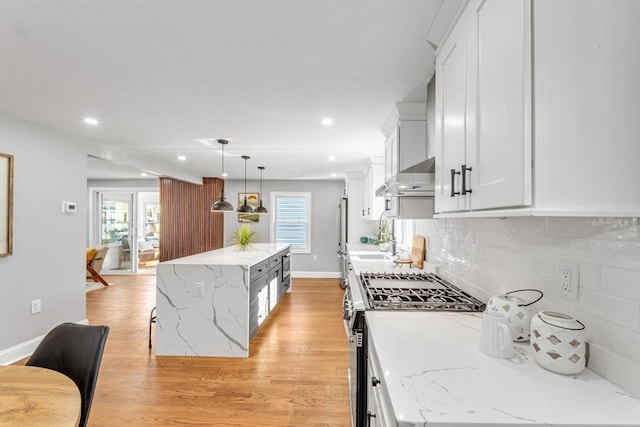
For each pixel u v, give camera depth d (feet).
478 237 6.09
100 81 7.33
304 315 14.69
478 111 3.68
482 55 3.59
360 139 12.53
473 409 2.64
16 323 9.94
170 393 8.18
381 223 18.08
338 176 22.70
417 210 8.22
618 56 2.81
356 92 7.93
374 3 4.69
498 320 3.65
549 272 4.06
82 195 12.40
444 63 4.88
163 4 4.67
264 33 5.45
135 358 10.20
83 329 5.22
